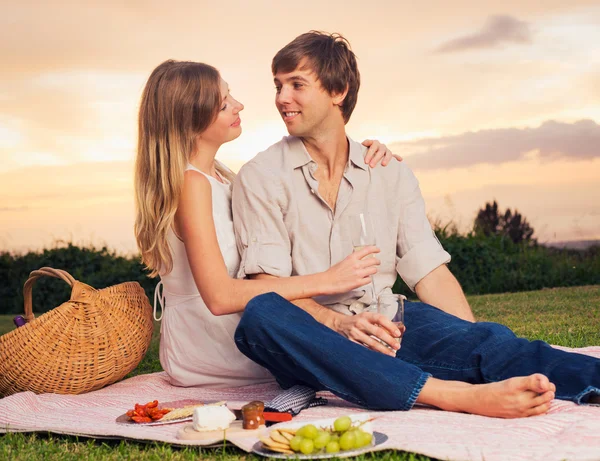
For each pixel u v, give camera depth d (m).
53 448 2.28
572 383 2.40
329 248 2.91
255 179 2.91
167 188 2.93
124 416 2.51
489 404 2.26
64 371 3.12
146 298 3.44
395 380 2.34
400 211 3.04
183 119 2.98
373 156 2.99
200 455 2.08
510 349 2.54
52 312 3.14
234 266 3.03
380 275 3.02
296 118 2.86
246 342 2.51
